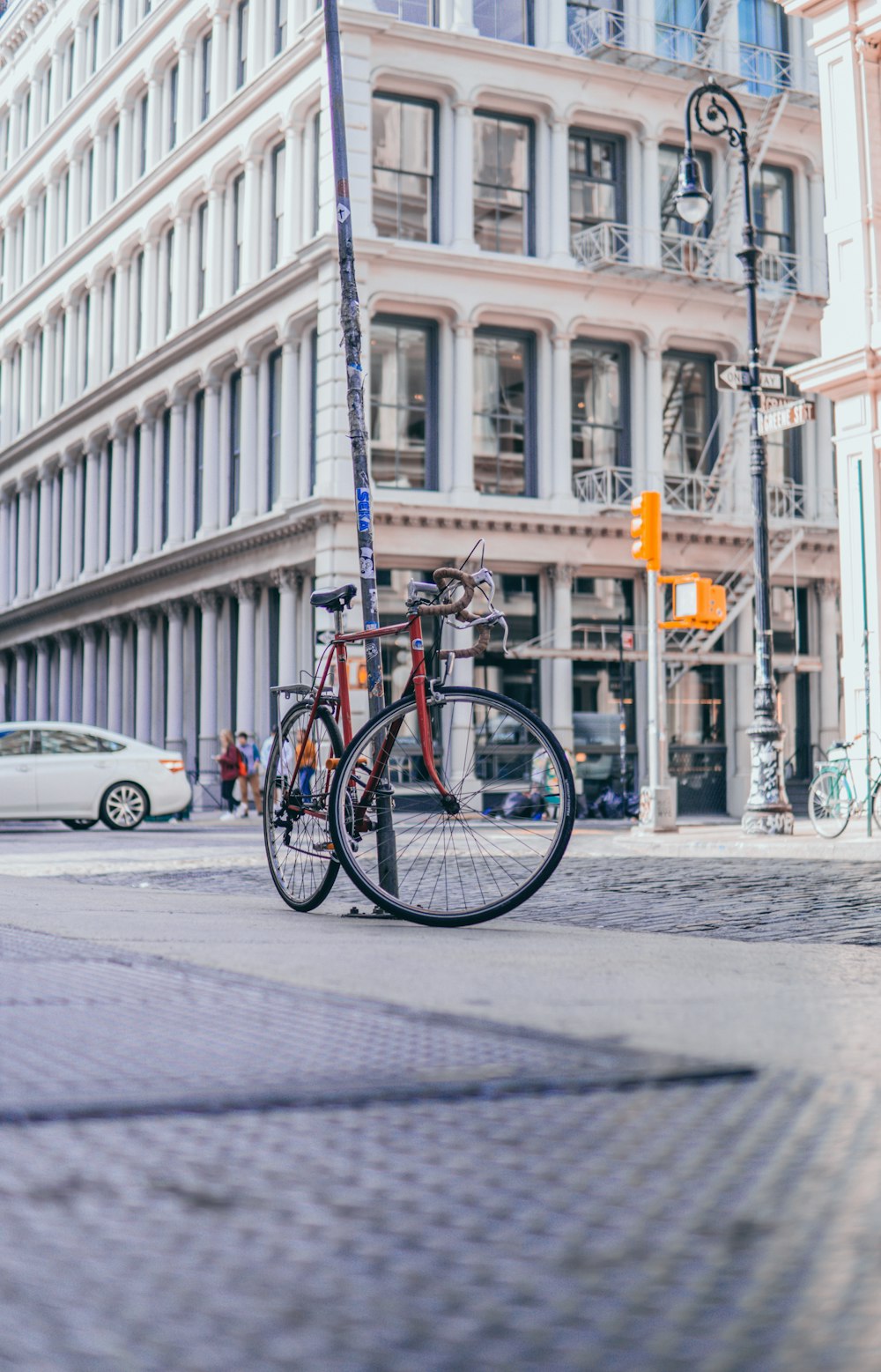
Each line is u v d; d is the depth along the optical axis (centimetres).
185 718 3984
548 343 3366
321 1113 236
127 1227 172
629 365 3478
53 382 4922
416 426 3262
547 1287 149
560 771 627
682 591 1795
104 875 1222
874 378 1920
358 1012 343
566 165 3394
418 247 3198
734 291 3481
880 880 1038
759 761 1772
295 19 3409
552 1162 202
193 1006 351
